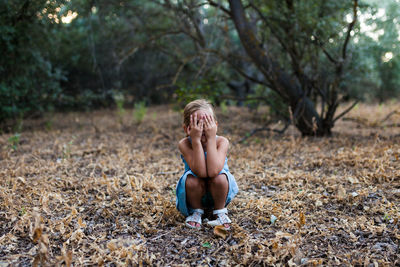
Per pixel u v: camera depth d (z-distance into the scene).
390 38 5.56
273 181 3.55
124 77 14.48
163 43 9.66
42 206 2.82
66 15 5.71
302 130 6.22
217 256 2.14
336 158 4.22
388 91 11.97
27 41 7.42
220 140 2.64
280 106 7.45
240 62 9.74
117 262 2.04
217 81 6.95
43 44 7.99
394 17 5.26
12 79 7.55
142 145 5.80
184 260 2.12
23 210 2.69
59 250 2.21
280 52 6.77
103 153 5.12
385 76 10.72
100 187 3.42
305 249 2.18
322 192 3.16
